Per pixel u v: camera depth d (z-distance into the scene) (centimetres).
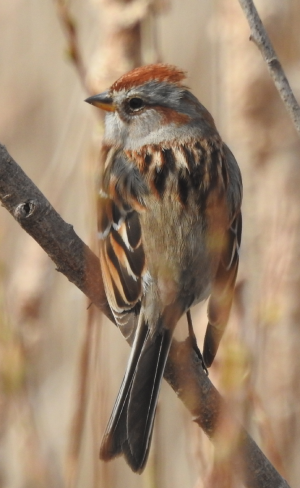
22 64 1430
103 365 947
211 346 844
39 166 1385
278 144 1055
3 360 980
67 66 1409
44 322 1096
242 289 950
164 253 839
